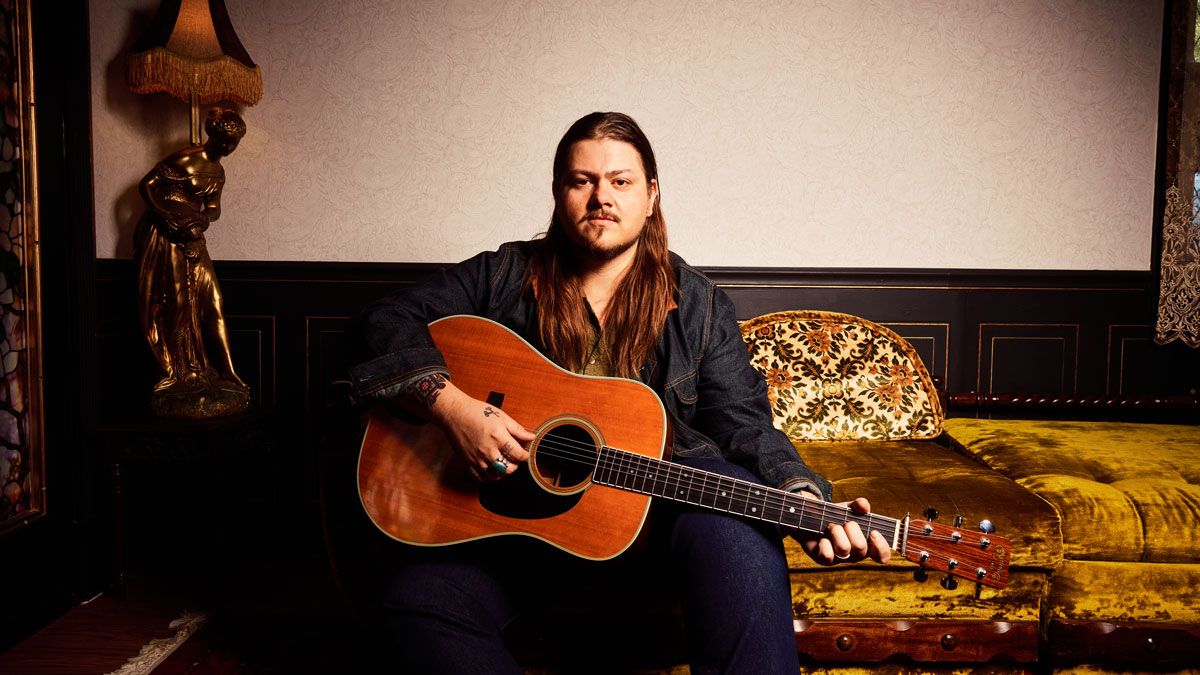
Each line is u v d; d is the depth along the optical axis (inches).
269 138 104.9
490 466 52.7
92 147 92.1
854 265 108.1
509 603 55.3
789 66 105.4
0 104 78.7
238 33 103.6
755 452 57.9
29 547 82.6
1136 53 105.9
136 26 100.8
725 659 47.8
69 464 89.6
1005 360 109.7
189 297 93.9
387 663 52.0
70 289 89.0
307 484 109.1
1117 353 110.0
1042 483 73.1
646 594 62.6
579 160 59.9
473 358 59.6
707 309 64.0
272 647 80.0
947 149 106.8
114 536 89.8
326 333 107.1
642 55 105.0
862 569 66.1
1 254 79.0
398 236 106.6
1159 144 106.9
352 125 105.1
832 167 106.7
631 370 61.9
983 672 67.9
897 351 96.8
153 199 91.1
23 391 82.2
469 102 105.2
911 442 92.4
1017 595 67.2
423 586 52.2
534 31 104.6
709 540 51.0
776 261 107.7
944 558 50.4
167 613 87.7
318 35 103.7
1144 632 66.7
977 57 105.7
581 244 60.9
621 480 53.2
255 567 101.8
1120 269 109.0
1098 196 107.7
